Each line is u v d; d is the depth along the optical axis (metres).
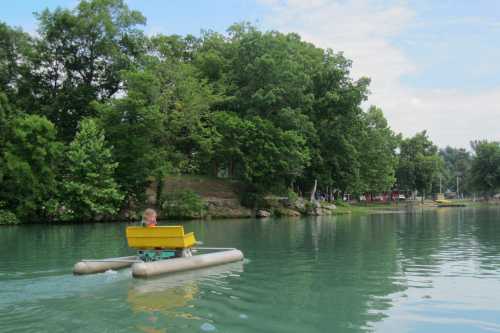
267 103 47.94
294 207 49.28
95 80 48.78
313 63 56.56
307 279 12.30
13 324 8.20
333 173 58.66
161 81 41.47
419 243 21.02
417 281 12.10
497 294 10.63
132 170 39.66
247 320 8.49
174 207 40.78
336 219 41.50
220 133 44.25
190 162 45.28
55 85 48.06
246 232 27.06
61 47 46.75
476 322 8.52
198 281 11.82
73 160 36.19
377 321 8.53
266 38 51.66
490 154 108.19
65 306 9.30
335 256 16.77
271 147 45.34
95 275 12.39
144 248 13.52
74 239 23.06
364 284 11.70
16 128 35.41
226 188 49.31
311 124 50.19
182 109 41.38
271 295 10.43
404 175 101.69
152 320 8.42
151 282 11.60
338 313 9.02
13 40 44.72
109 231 28.06
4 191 36.69
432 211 60.31
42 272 13.15
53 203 35.41
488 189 111.12
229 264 14.73
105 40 46.28
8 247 19.69
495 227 30.62
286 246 19.91
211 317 8.65
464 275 12.95
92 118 40.88
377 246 19.88
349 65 57.00
